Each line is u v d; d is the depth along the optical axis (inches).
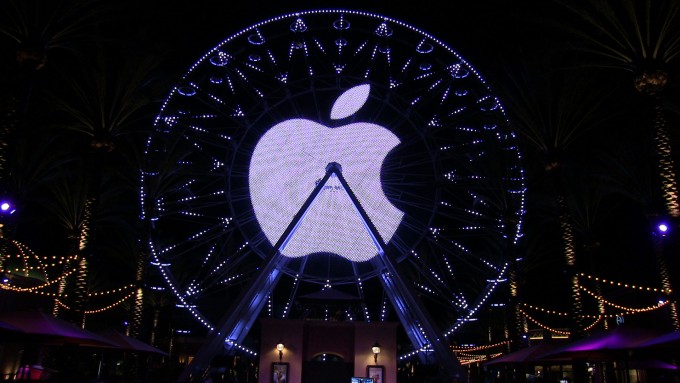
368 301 1632.6
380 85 1528.1
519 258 1392.7
